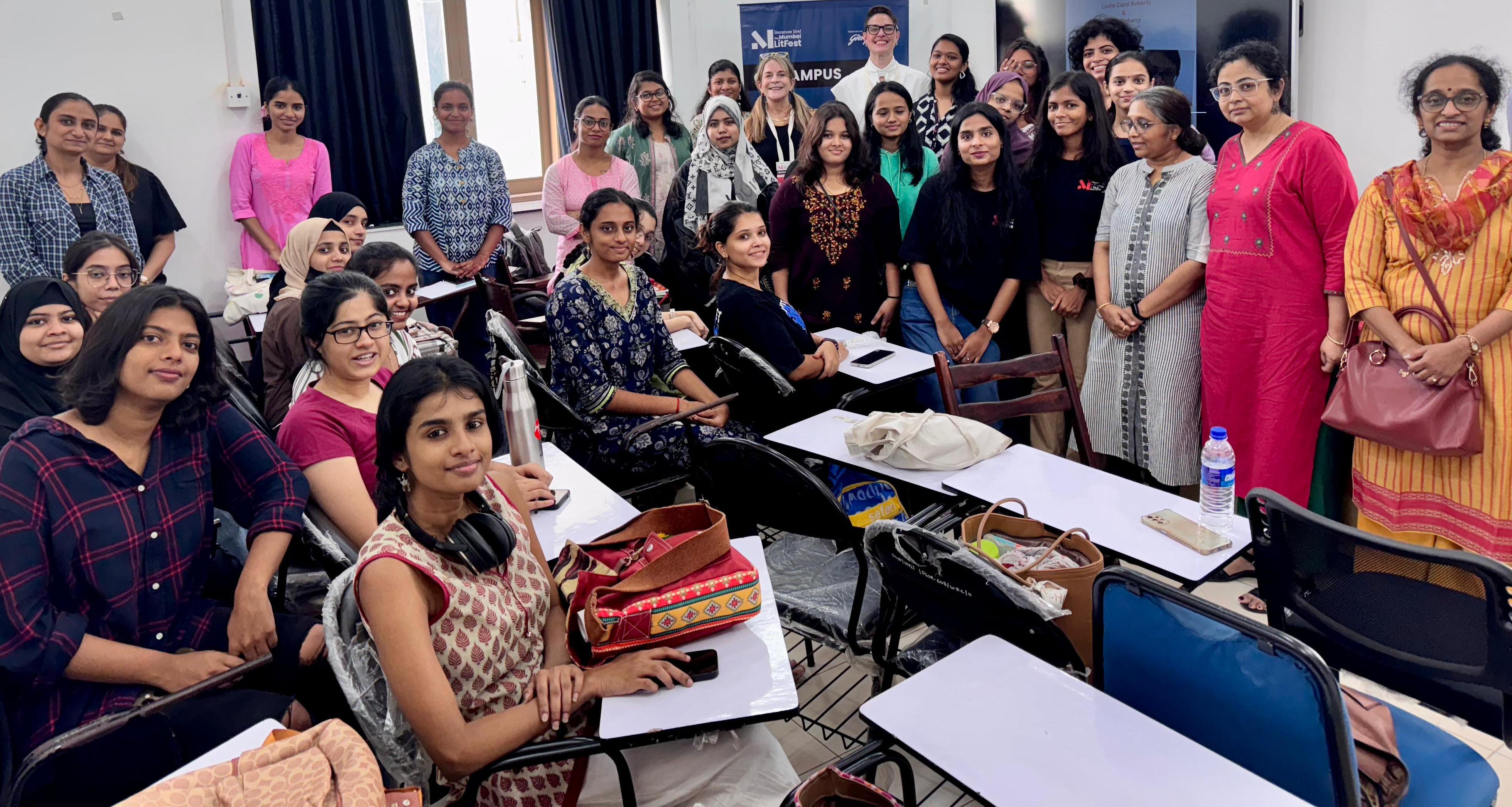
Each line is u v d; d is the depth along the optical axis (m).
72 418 1.76
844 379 3.46
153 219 4.64
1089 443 2.84
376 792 1.22
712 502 2.45
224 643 1.92
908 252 3.81
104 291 2.84
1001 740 1.39
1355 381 2.71
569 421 2.87
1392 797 1.50
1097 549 1.95
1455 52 4.23
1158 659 1.48
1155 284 3.25
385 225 5.64
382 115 5.50
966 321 3.82
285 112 4.83
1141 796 1.27
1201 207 3.14
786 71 4.79
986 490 2.30
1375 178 2.71
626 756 1.68
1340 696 1.26
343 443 2.10
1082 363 3.77
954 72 4.59
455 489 1.57
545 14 6.11
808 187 3.84
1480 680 1.58
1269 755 1.38
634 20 6.26
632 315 3.12
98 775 1.60
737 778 1.67
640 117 5.09
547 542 2.07
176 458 1.87
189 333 1.78
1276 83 2.93
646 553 1.79
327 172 5.07
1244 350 3.06
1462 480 2.67
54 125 4.01
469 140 5.06
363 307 2.08
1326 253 2.92
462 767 1.49
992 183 3.68
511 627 1.65
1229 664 1.38
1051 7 5.46
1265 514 1.81
